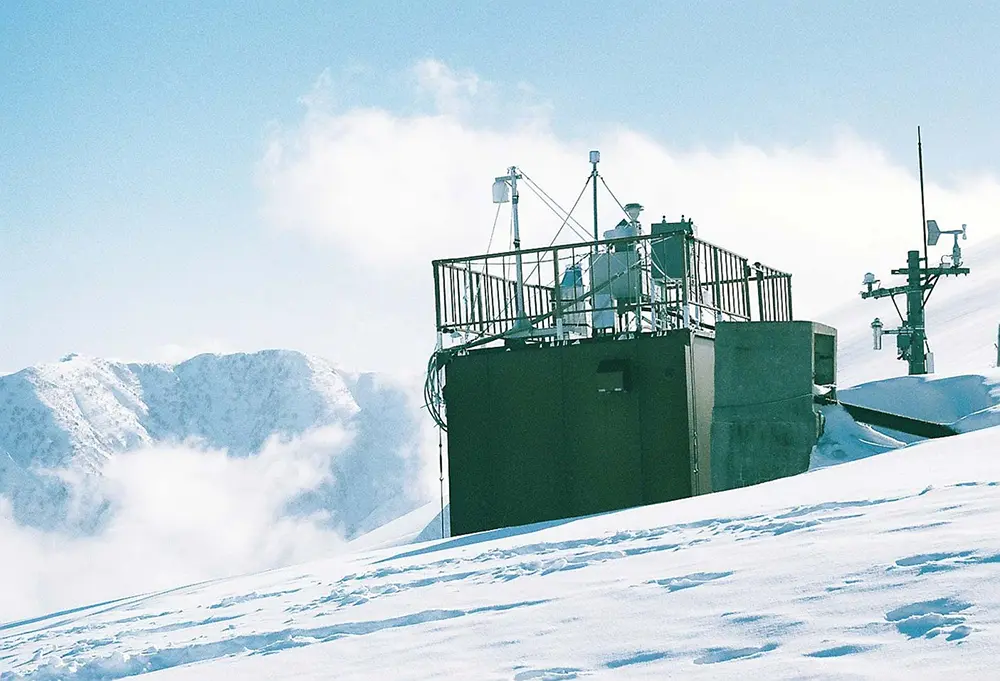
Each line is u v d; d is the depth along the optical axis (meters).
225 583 11.86
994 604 3.42
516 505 14.55
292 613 7.24
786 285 17.77
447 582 7.19
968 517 5.29
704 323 14.77
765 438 13.45
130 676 6.10
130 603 11.63
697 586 4.81
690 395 13.81
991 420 15.00
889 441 13.83
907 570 4.18
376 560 10.80
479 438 14.83
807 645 3.42
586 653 3.94
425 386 15.24
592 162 16.50
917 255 30.17
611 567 6.23
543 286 16.05
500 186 15.80
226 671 5.10
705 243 14.38
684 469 13.66
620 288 15.64
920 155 30.09
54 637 9.13
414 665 4.31
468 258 15.11
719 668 3.35
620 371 13.69
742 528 6.81
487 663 4.09
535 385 14.55
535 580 6.34
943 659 2.97
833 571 4.48
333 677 4.41
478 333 15.05
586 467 14.17
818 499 7.57
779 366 13.52
